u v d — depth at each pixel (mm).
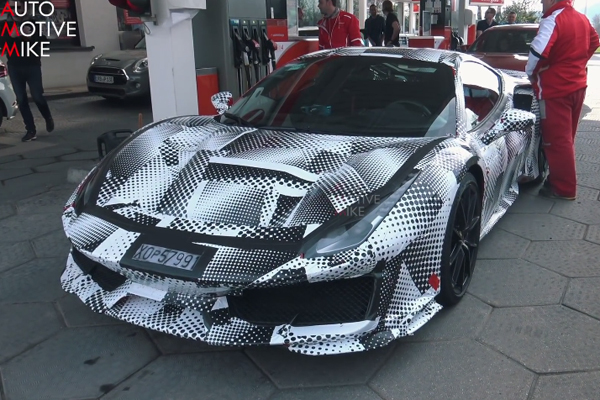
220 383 2301
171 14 4898
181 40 5098
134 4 4820
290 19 8297
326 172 2455
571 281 3168
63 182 5078
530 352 2502
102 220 2410
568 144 4473
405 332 2266
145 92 9477
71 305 2900
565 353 2492
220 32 5918
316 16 10219
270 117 3242
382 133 2953
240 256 2131
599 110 9062
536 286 3111
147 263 2188
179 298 2238
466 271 2953
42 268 3316
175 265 2150
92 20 12000
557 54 4301
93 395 2227
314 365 2414
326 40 7402
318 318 2225
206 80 5852
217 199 2363
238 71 6195
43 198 4613
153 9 4879
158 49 5082
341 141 2766
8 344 2561
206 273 2107
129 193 2521
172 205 2398
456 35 13023
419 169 2469
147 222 2338
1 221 4086
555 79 4332
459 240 2770
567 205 4492
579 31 4277
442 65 3447
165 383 2299
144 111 9242
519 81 4695
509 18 14930
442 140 2801
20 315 2801
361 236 2150
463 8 14836
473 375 2344
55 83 11484
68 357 2469
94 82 9562
